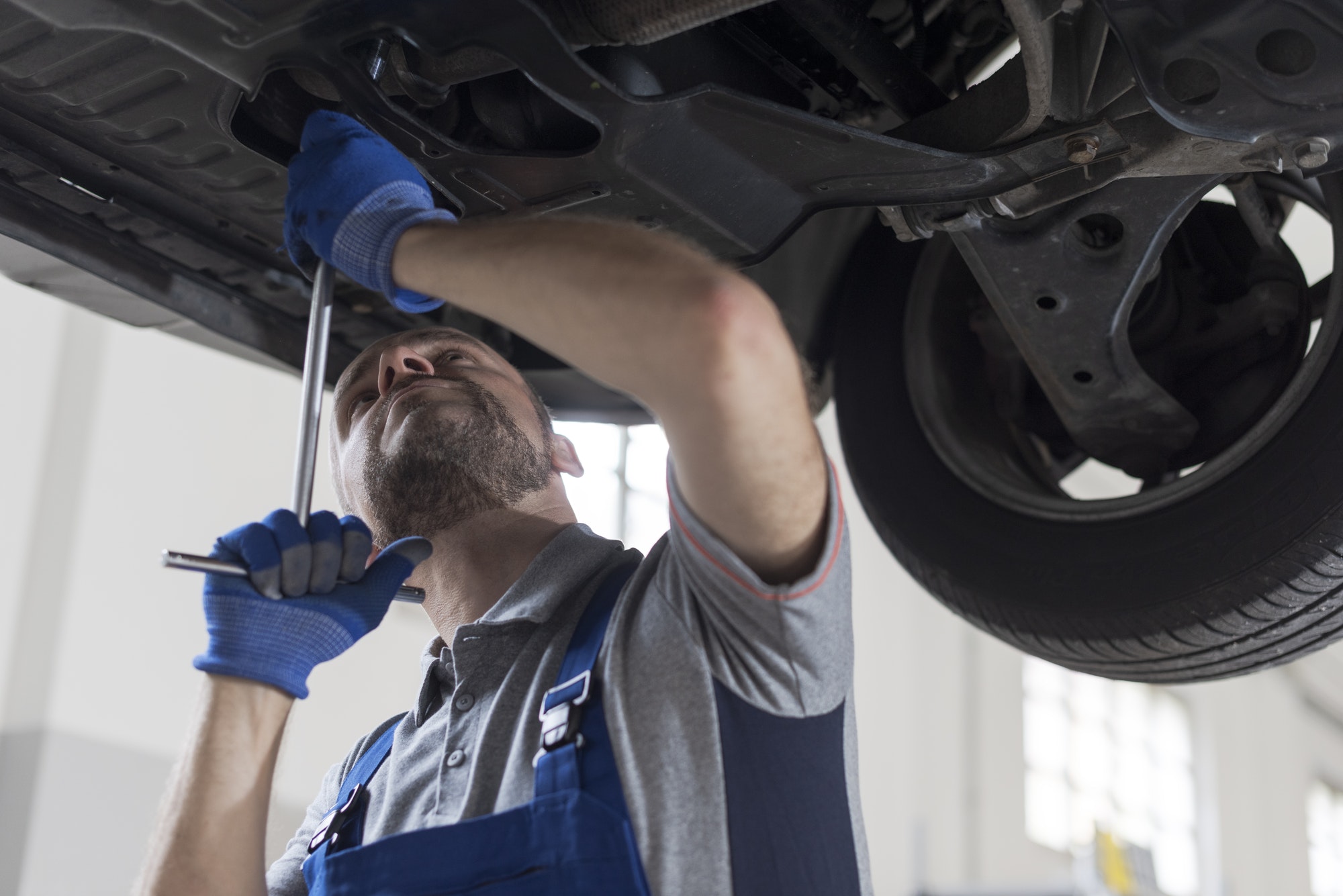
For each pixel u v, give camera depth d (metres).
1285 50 0.94
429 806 0.96
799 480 0.83
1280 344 1.43
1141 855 3.94
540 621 1.00
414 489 1.15
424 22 0.89
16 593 3.94
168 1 0.88
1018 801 6.50
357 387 1.33
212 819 0.93
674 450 0.84
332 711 4.32
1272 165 1.03
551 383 1.59
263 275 1.33
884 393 1.57
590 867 0.84
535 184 1.07
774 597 0.85
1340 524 1.24
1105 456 1.48
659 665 0.90
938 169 1.09
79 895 3.68
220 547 0.94
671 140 1.03
